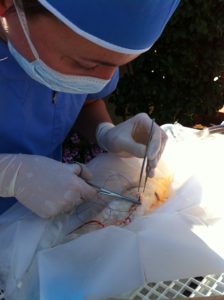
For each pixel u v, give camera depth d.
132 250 0.70
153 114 2.46
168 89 2.38
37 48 0.68
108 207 0.83
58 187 0.80
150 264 0.69
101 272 0.68
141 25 0.59
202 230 0.75
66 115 1.03
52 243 0.77
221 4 2.13
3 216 0.84
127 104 2.46
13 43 0.74
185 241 0.72
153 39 0.64
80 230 0.79
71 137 2.04
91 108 1.21
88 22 0.58
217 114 2.80
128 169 0.97
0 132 0.90
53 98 0.94
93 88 0.77
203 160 0.96
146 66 2.34
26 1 0.61
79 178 0.84
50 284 0.67
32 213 0.83
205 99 2.48
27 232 0.78
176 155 1.00
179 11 2.08
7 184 0.81
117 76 1.18
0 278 0.73
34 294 0.68
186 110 2.47
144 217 0.78
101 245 0.71
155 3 0.58
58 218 0.81
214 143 1.03
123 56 0.64
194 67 2.35
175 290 0.68
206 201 0.82
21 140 0.93
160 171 0.96
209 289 0.68
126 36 0.60
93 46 0.62
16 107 0.89
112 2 0.56
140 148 0.96
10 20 0.70
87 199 0.84
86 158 2.09
